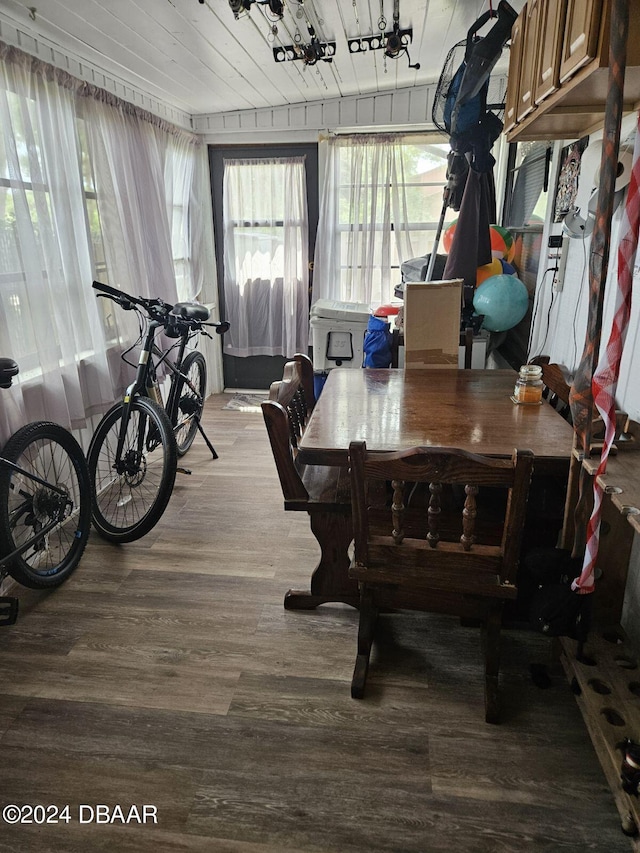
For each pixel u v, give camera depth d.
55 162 2.49
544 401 2.22
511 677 1.80
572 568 1.50
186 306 3.08
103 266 2.90
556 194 2.81
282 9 2.11
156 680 1.79
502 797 1.41
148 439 2.97
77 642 1.97
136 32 2.48
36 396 2.46
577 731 1.60
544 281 3.00
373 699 1.71
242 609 2.14
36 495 2.20
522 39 2.12
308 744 1.56
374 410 2.11
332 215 4.34
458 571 1.50
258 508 2.95
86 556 2.51
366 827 1.34
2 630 2.03
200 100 3.79
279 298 4.66
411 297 2.76
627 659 1.59
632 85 1.55
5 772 1.49
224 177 4.45
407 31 2.62
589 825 1.34
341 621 2.07
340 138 4.16
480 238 3.13
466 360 3.14
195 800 1.41
